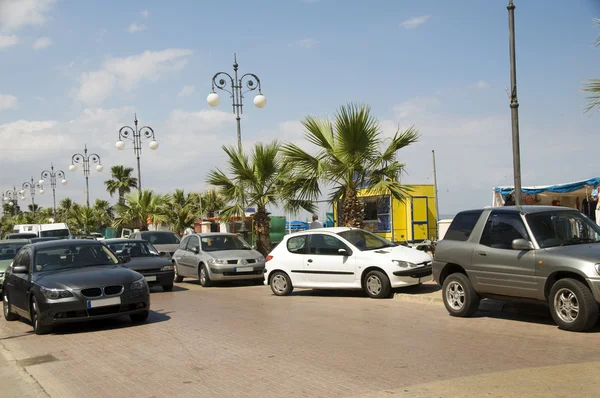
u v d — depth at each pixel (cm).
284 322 1012
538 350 717
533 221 907
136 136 3244
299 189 1778
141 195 3269
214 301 1384
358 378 620
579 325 808
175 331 975
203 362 738
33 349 903
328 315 1073
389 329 903
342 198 1706
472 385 566
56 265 1108
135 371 713
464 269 980
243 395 584
